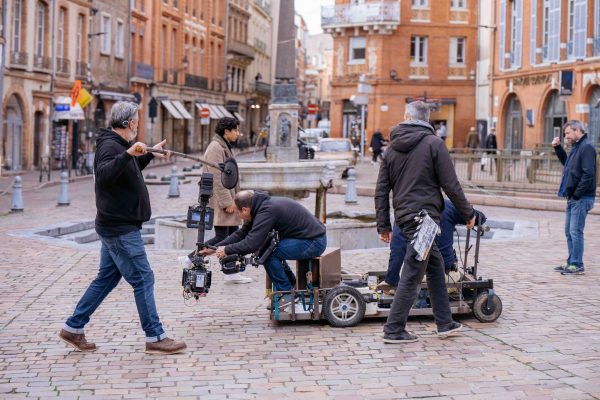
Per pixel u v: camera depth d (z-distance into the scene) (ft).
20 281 37.47
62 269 40.65
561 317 30.12
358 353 25.55
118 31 182.80
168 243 50.80
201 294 27.81
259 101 325.42
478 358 24.76
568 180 39.19
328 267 29.45
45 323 29.55
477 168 89.61
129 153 24.08
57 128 151.23
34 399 21.36
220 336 27.81
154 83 201.46
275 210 28.53
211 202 36.60
